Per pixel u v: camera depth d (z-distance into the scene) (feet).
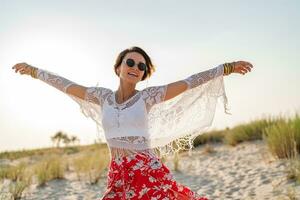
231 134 53.67
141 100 13.82
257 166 35.50
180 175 37.81
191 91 14.55
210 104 14.52
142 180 13.26
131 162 13.43
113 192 13.51
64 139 139.13
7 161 71.46
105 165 43.11
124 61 14.02
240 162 39.29
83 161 45.88
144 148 13.61
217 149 51.19
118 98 14.23
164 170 13.55
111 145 13.83
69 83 14.92
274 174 30.58
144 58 14.33
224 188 29.73
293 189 24.75
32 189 34.65
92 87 14.70
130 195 13.25
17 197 31.14
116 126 13.70
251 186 28.78
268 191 26.27
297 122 39.01
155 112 14.20
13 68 15.47
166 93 13.92
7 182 39.09
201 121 14.62
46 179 37.78
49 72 15.29
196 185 32.40
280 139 36.14
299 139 35.58
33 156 77.56
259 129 52.06
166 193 13.28
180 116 14.55
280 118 52.11
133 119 13.61
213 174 36.01
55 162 42.04
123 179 13.32
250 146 47.44
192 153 50.96
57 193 32.81
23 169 42.37
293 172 28.30
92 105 14.67
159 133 14.40
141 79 14.69
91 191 32.99
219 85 14.35
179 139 14.84
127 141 13.55
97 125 14.67
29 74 15.47
